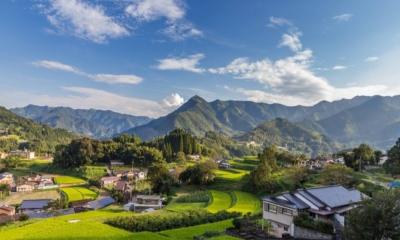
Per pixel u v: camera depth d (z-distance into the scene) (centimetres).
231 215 7006
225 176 13975
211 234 4978
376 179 10181
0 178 16212
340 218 5116
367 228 3516
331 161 14950
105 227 5475
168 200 10681
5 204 12331
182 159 19412
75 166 19250
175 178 13050
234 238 4619
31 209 11294
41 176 17512
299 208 5162
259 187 10625
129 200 11669
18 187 14750
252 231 5275
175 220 6316
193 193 11219
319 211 5144
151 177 12388
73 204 11669
